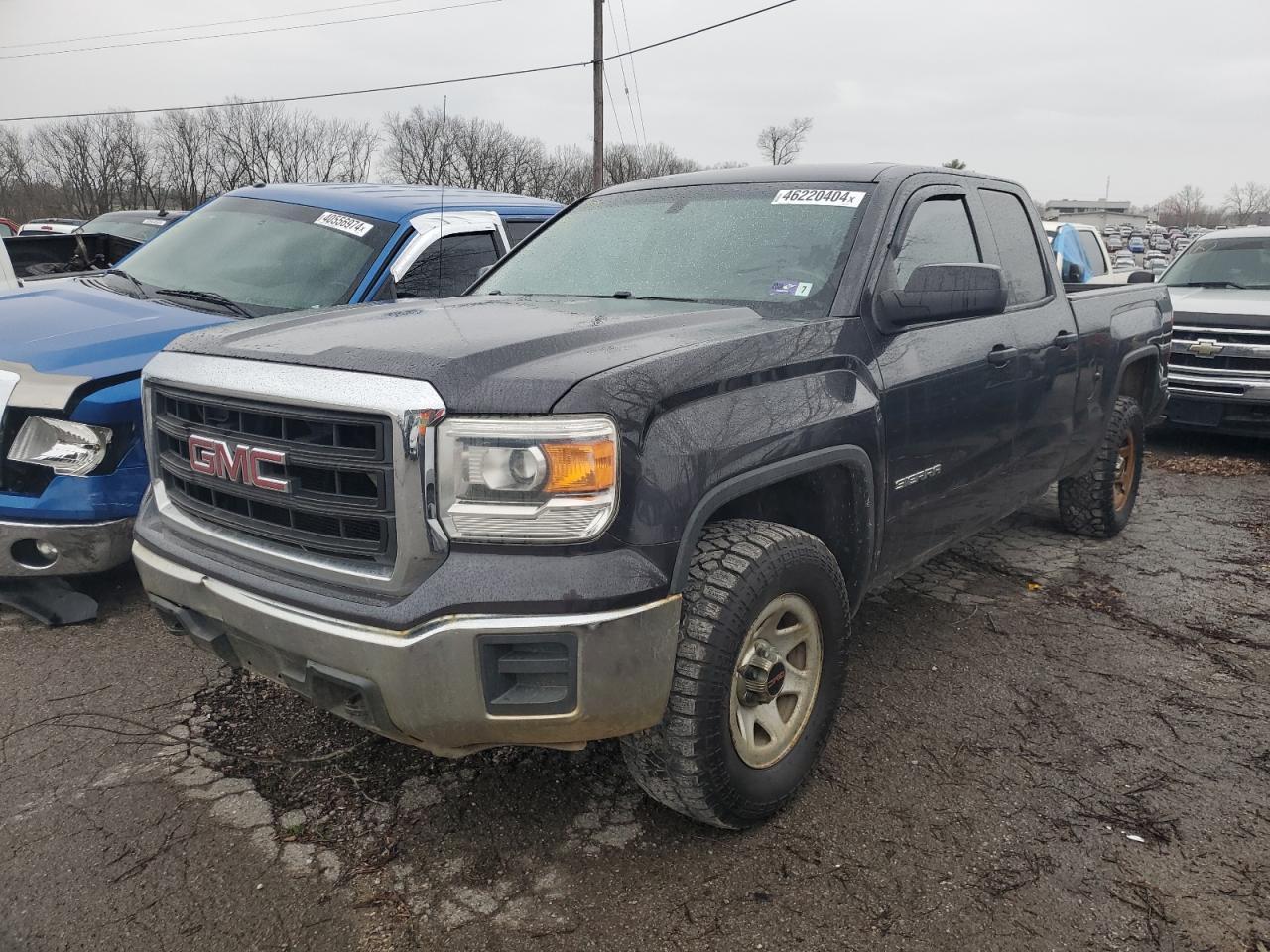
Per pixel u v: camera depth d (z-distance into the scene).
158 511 2.84
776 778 2.71
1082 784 3.00
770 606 2.60
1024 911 2.41
